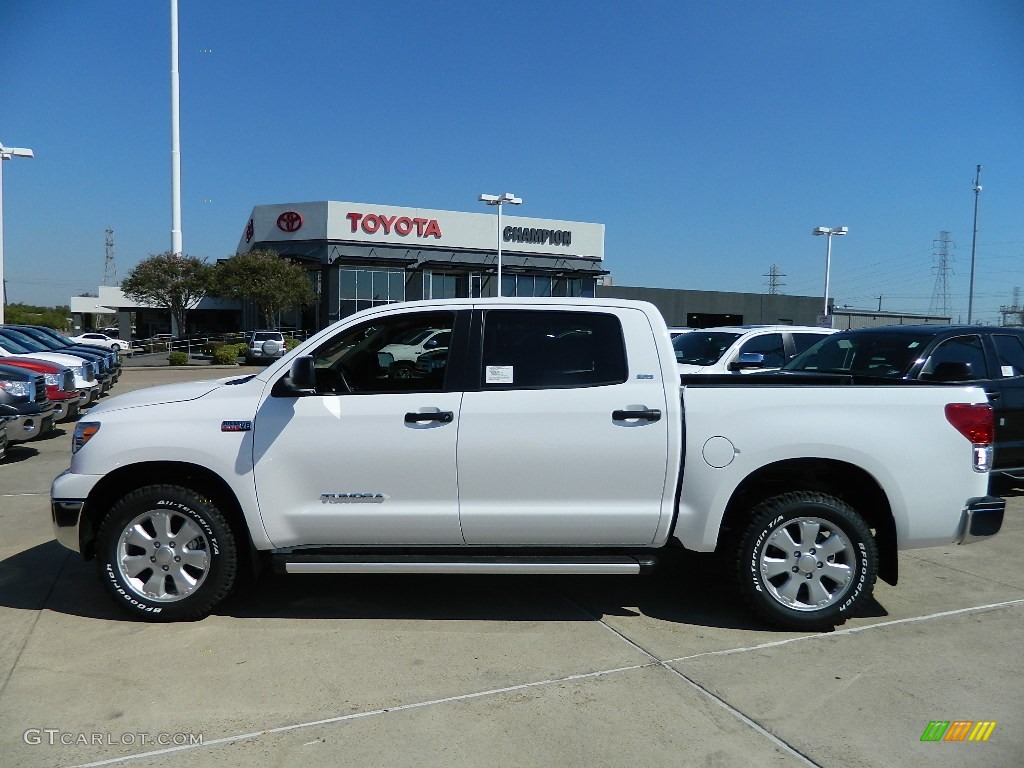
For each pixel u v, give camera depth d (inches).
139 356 1690.5
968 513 186.5
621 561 185.8
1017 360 316.2
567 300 193.3
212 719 146.9
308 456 186.1
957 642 183.8
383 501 186.7
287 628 190.4
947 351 307.7
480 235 1910.7
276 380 190.2
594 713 149.9
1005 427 307.1
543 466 184.2
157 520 188.9
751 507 188.9
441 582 226.1
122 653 175.0
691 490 184.5
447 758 134.4
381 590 218.5
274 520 187.3
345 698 155.3
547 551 189.8
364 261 1782.7
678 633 188.7
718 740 140.6
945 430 186.7
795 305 2503.7
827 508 184.9
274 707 151.5
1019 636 187.6
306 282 1775.3
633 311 191.2
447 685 161.0
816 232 1620.3
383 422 185.3
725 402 185.0
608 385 186.5
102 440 188.5
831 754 136.6
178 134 1593.3
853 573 185.8
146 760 133.6
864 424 184.4
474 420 184.5
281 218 1817.2
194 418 188.2
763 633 188.7
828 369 335.0
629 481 184.9
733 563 189.8
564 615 200.5
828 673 167.2
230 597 209.9
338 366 194.7
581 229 2023.9
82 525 190.2
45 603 205.2
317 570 187.8
